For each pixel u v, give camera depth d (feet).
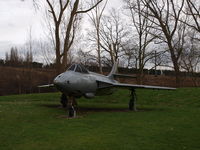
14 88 149.79
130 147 25.22
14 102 73.56
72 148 24.88
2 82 155.53
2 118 42.52
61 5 82.48
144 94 85.92
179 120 41.86
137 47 139.64
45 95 88.02
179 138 28.91
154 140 27.99
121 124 37.78
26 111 51.80
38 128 34.50
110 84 54.90
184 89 89.61
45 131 32.55
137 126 36.14
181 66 158.51
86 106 66.80
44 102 75.36
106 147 25.23
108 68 170.71
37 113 49.42
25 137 29.30
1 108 55.77
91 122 39.52
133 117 45.14
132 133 31.45
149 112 53.36
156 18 120.57
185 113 51.67
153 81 184.14
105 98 84.33
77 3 84.17
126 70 175.83
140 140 27.96
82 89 49.98
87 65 164.35
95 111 55.11
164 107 66.69
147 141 27.55
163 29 119.96
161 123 38.75
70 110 45.88
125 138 28.84
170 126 36.22
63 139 28.37
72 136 29.81
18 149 24.58
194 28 113.09
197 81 205.77
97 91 57.26
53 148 24.91
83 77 50.65
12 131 32.45
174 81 182.91
